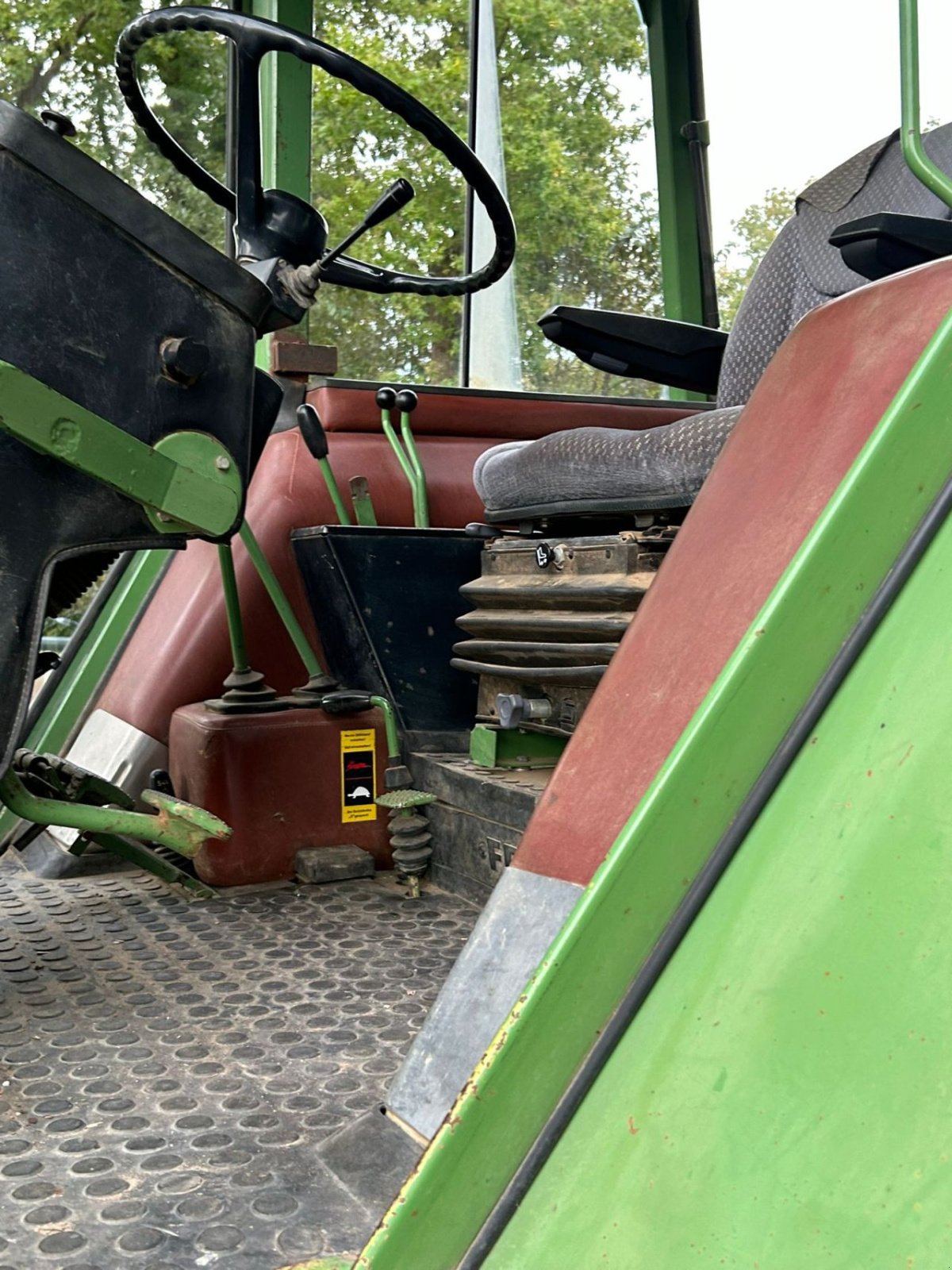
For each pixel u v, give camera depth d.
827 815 0.60
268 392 1.35
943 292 0.70
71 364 1.11
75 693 2.30
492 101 2.42
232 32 1.29
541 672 1.73
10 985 1.47
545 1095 0.65
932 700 0.59
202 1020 1.35
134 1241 0.89
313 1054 1.25
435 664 2.06
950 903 0.54
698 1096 0.58
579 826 0.77
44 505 1.15
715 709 0.65
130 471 1.15
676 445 1.51
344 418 2.31
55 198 1.09
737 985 0.59
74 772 1.70
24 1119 1.10
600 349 2.09
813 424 0.74
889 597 0.63
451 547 2.08
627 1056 0.62
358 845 2.00
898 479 0.65
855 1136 0.53
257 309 1.21
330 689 2.04
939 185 0.79
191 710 2.02
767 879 0.61
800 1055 0.56
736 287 2.53
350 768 1.98
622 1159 0.60
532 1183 0.64
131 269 1.14
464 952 0.85
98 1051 1.26
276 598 2.03
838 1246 0.51
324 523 2.19
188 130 2.29
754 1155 0.55
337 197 2.35
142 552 2.39
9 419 1.07
